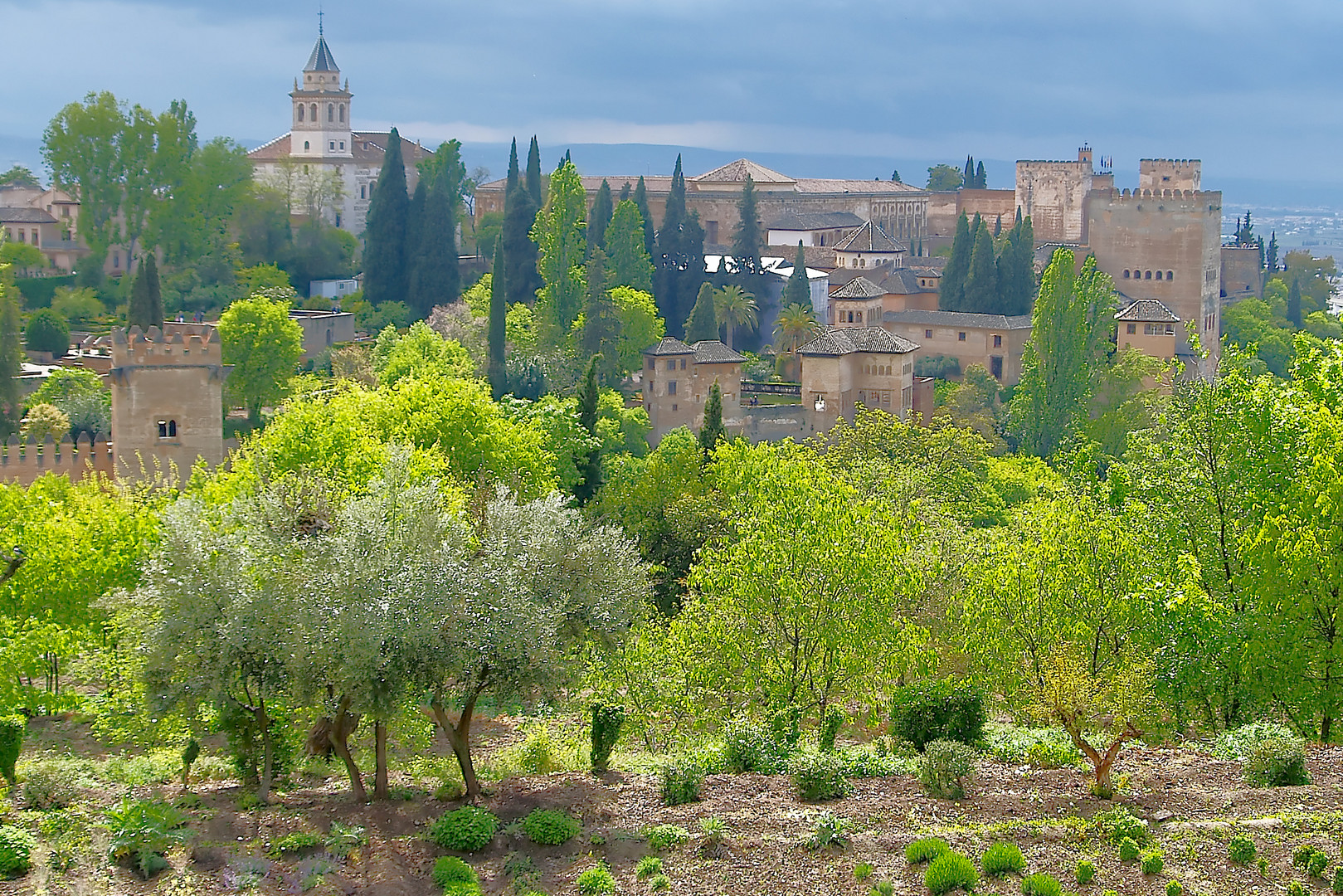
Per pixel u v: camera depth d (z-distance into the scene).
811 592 68.00
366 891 42.22
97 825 45.81
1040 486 103.06
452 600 47.53
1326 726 61.53
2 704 62.91
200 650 48.28
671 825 46.50
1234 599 64.69
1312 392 77.12
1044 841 44.12
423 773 54.69
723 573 71.62
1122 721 50.62
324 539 49.03
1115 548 64.94
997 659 64.25
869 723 68.94
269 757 50.44
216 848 44.62
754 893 41.72
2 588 69.81
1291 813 45.72
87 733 69.06
